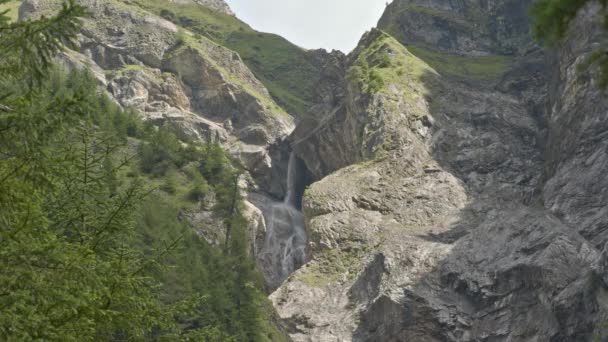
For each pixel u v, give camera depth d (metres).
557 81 135.75
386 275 103.81
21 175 17.14
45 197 21.11
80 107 17.34
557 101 131.38
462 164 133.00
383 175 129.12
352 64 167.12
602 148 114.94
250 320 72.19
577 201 109.50
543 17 16.08
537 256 97.88
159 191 101.38
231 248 93.69
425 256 105.69
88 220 21.95
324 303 104.50
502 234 106.25
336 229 118.06
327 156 155.88
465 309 97.44
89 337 18.80
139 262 22.95
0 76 17.03
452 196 124.12
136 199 22.89
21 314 16.88
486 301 97.06
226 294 70.62
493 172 131.25
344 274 109.69
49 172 17.67
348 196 124.25
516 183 128.50
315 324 100.69
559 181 115.31
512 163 133.12
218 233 101.25
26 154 17.03
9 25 17.14
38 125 16.77
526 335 90.75
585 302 87.06
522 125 141.38
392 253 107.44
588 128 119.00
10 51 16.92
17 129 16.64
